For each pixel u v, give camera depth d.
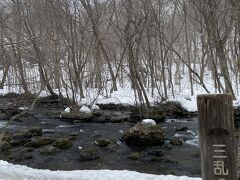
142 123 12.71
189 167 9.90
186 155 11.05
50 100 21.80
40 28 18.47
